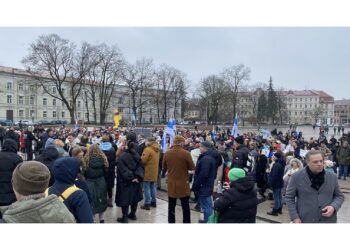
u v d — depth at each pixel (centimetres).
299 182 388
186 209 605
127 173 620
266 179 923
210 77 7694
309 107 12300
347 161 1367
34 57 4800
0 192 509
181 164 593
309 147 1545
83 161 566
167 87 7112
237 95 7888
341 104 14775
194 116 9938
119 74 5862
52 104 8112
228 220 400
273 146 1160
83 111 8706
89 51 5288
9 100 7281
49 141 729
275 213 754
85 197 310
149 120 8181
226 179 833
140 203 823
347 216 758
